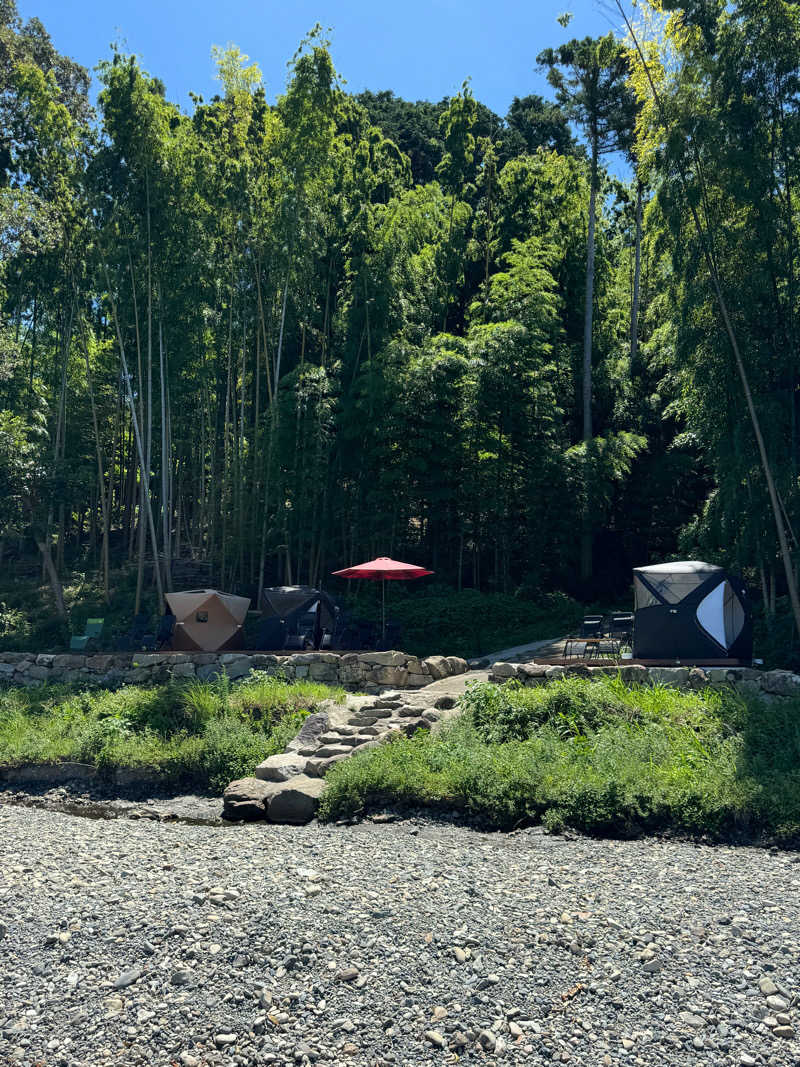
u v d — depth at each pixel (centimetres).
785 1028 414
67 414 3170
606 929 516
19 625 2381
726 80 1376
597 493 2373
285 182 2200
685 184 1388
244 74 2380
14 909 581
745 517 1516
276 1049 414
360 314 2362
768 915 537
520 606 2152
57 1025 440
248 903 564
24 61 2641
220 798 991
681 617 1250
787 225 1427
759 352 1444
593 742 936
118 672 1539
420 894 578
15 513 2419
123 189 2220
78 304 2605
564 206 2967
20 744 1190
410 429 2247
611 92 2697
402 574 1634
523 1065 397
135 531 3584
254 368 2656
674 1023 424
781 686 1034
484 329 2358
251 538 2416
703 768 845
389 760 912
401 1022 431
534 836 759
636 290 2956
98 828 843
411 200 2680
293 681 1396
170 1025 435
